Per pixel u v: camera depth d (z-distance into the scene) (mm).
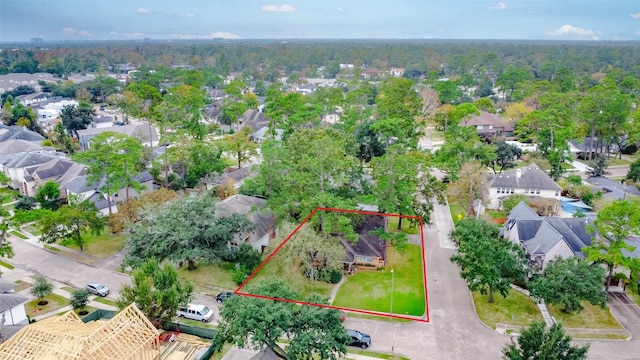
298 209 59188
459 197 70562
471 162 73375
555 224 57000
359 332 43062
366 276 55281
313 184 58531
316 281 53719
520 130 104812
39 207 74625
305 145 65062
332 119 143375
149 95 123500
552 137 92062
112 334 32906
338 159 58531
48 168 82625
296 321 37062
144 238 53000
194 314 46469
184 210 54312
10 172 85875
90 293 51500
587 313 47375
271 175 61781
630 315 46969
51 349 30953
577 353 32656
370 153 90250
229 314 37812
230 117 129000
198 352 41188
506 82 172250
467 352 41625
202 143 83188
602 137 102188
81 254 61094
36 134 108875
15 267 57312
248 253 53906
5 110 129875
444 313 47625
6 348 31438
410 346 42469
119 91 195625
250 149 89562
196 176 80312
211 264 57531
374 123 89938
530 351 33031
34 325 34281
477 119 118875
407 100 112500
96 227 60125
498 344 42719
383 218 61344
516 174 75938
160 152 97312
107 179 64562
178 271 56156
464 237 48656
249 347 39812
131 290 42625
